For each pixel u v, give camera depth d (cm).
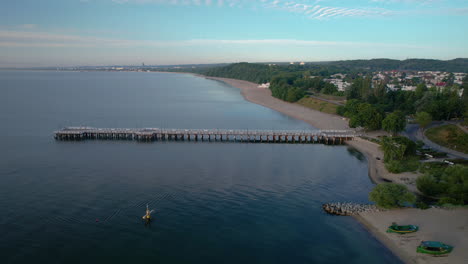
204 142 15088
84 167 11094
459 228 6969
